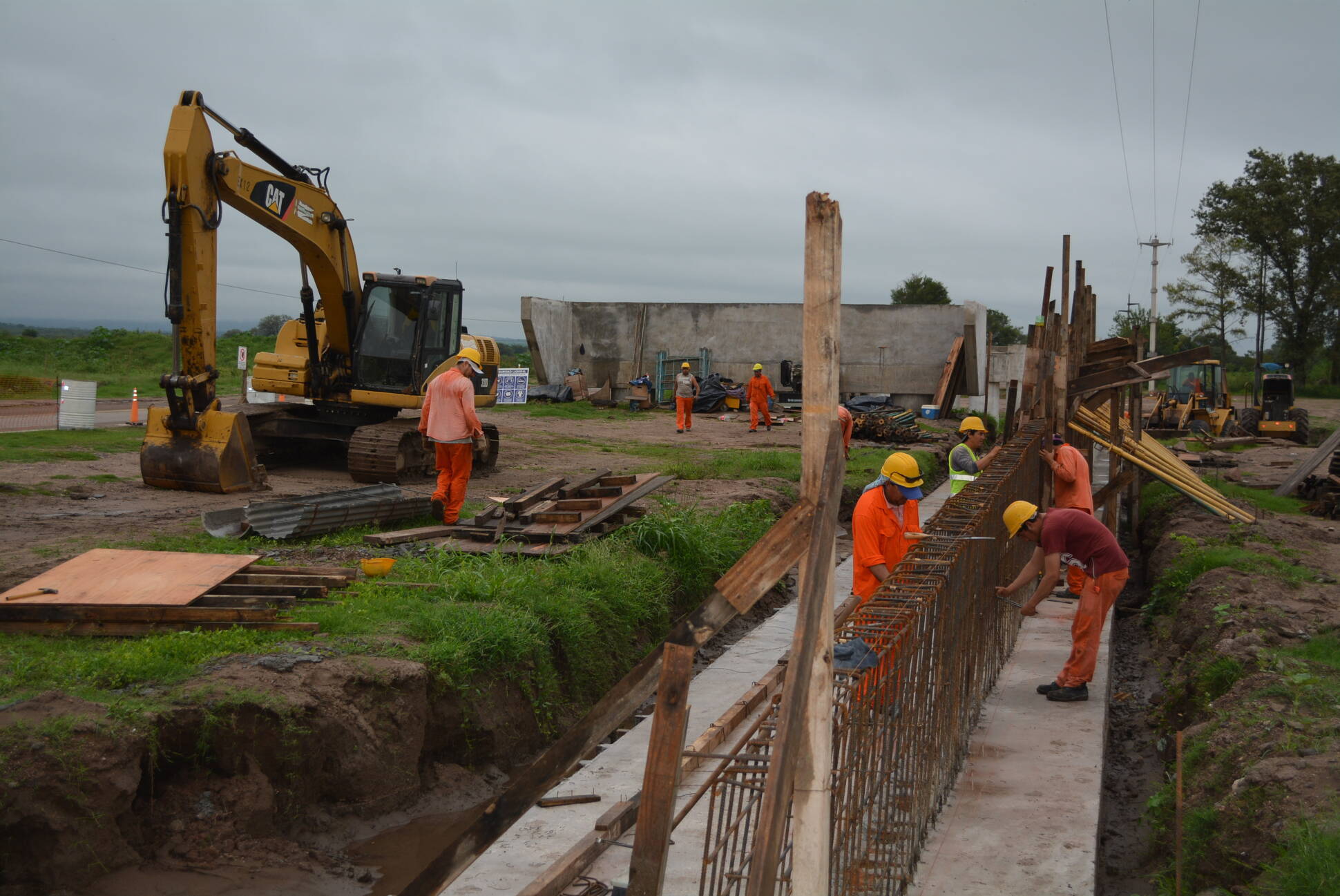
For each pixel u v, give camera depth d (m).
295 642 6.73
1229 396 36.91
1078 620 7.62
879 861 4.39
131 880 5.05
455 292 15.88
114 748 5.18
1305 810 4.74
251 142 13.80
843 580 12.14
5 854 4.79
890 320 35.09
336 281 15.39
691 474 16.91
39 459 15.71
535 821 5.79
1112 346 13.40
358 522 10.68
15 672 5.79
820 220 2.86
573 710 8.02
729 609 2.83
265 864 5.41
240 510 10.41
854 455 21.12
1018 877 5.02
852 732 4.01
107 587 7.17
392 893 5.45
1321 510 16.91
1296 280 72.81
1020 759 6.53
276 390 15.96
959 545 6.02
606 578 9.28
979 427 10.30
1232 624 8.17
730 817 4.00
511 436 23.62
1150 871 5.62
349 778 6.15
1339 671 6.79
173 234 12.83
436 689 6.81
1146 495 18.14
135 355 51.19
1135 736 7.91
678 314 37.28
